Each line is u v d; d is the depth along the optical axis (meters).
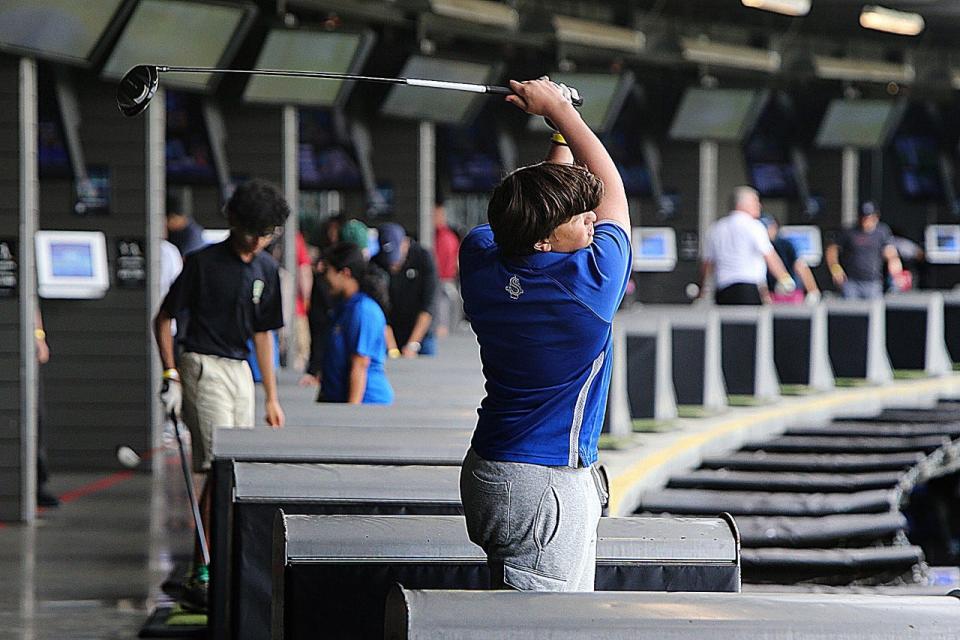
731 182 78.94
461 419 21.66
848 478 34.94
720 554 14.09
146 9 33.84
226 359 22.19
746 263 48.41
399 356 34.84
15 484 31.25
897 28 69.19
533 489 10.90
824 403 44.66
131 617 22.67
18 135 30.39
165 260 39.12
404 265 36.53
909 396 49.09
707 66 67.50
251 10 35.81
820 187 80.19
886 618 9.88
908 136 87.88
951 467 41.06
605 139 69.19
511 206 10.88
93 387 38.50
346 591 13.49
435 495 16.55
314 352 30.33
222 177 43.22
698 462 35.12
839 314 50.62
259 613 16.47
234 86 43.69
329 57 41.91
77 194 37.84
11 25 29.06
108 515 32.56
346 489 16.48
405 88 49.78
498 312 10.99
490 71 51.75
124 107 12.20
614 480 27.86
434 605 9.65
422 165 52.06
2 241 30.70
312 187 50.38
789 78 73.56
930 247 93.19
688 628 9.62
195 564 22.31
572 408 11.00
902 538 31.70
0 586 24.92
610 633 9.58
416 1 45.59
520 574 10.97
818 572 29.08
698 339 40.81
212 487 18.03
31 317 30.98
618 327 33.28
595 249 11.05
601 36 56.59
